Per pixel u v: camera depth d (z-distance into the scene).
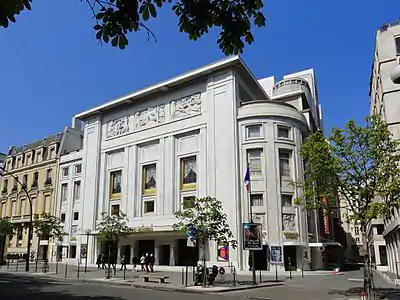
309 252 33.00
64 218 47.25
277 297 16.27
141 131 42.38
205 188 35.50
